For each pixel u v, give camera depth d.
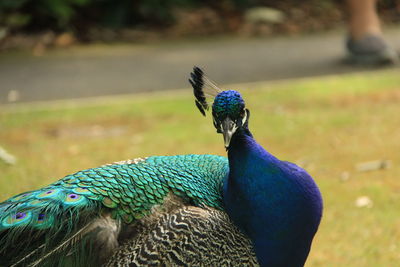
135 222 4.54
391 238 7.13
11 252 4.34
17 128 11.27
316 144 10.31
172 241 4.39
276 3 23.36
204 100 5.13
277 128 11.09
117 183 4.63
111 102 12.91
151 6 21.02
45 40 18.80
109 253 4.39
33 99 13.10
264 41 20.02
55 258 4.33
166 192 4.75
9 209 4.45
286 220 4.80
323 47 18.67
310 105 12.50
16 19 18.86
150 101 12.99
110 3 20.78
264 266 4.90
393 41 18.98
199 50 18.56
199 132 10.95
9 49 18.25
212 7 22.47
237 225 4.86
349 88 13.70
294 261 4.98
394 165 9.37
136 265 4.30
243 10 22.45
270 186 4.79
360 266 6.54
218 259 4.48
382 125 11.21
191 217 4.54
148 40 20.08
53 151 10.09
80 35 19.75
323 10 23.08
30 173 8.98
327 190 8.51
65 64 16.55
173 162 5.16
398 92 13.26
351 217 7.68
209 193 4.95
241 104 4.71
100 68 16.06
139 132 11.02
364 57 15.90
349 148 10.11
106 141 10.57
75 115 12.03
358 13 15.93
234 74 15.20
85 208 4.42
